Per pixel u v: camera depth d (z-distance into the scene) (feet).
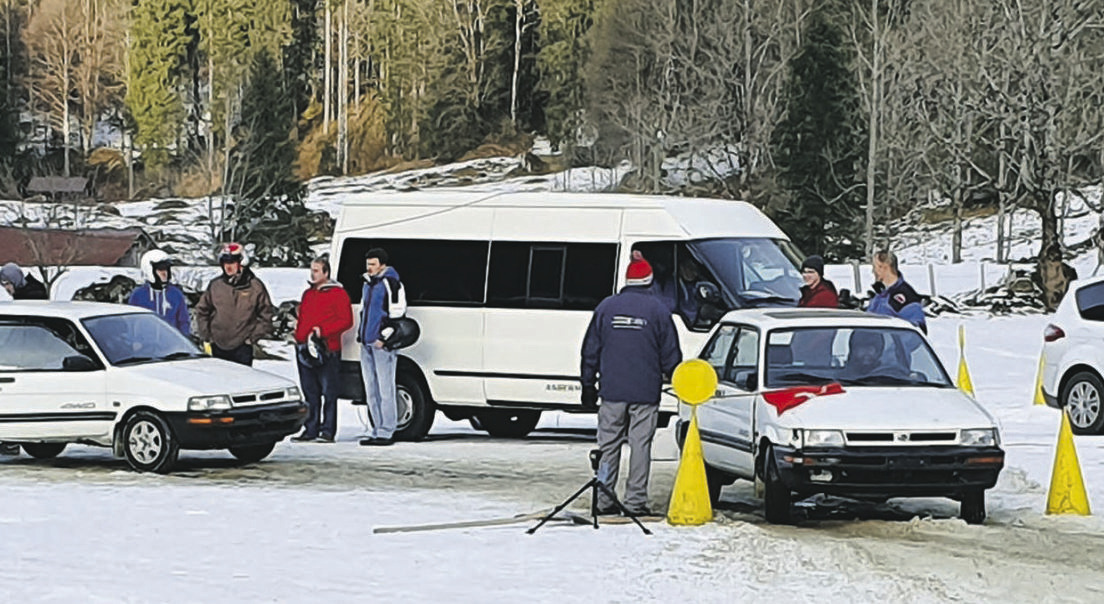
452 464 60.08
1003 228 239.09
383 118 383.24
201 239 289.74
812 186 232.12
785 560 38.14
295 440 69.72
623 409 45.55
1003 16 201.26
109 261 230.48
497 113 383.04
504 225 69.15
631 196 68.33
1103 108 197.26
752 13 265.95
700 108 257.75
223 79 351.05
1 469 58.29
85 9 381.60
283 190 271.69
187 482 54.24
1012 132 202.39
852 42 234.79
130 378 56.90
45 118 374.43
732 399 48.01
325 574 36.35
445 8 385.70
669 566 37.37
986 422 44.06
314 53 405.39
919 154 222.28
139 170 363.76
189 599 33.32
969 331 150.41
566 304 67.56
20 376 57.57
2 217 270.26
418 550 39.73
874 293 61.26
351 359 70.59
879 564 37.99
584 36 339.77
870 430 43.34
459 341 69.15
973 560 38.65
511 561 38.14
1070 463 47.24
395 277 67.92
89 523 44.24
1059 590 34.99
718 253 66.33
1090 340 69.36
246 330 69.77
